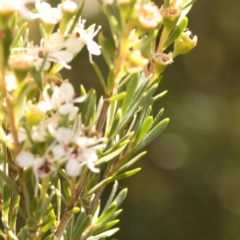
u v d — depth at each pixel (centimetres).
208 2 85
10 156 29
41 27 28
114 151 28
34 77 26
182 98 86
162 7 29
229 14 85
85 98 27
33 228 27
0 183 29
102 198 80
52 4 77
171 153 88
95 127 27
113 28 27
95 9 85
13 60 27
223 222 85
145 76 29
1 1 26
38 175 26
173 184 87
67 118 26
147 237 82
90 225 29
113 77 27
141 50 27
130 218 84
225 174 86
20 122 27
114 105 28
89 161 26
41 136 26
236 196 85
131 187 87
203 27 86
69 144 27
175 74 86
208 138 86
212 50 87
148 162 89
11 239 28
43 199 27
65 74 82
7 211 28
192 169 86
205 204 85
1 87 26
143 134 29
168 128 86
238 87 87
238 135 86
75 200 28
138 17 26
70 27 28
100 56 82
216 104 86
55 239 28
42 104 27
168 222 85
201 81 87
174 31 29
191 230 84
